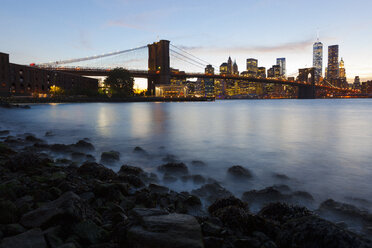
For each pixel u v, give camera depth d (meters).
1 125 24.59
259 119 35.19
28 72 103.12
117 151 11.82
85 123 26.75
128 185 6.23
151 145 13.87
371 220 4.86
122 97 145.25
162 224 3.27
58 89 115.19
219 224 4.23
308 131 21.27
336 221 4.97
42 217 3.56
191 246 2.92
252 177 8.05
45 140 15.07
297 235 3.43
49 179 6.18
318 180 7.84
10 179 6.11
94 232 3.49
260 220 4.34
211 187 6.63
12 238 3.07
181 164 8.52
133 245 3.06
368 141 15.96
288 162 10.29
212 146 13.88
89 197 5.28
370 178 8.04
